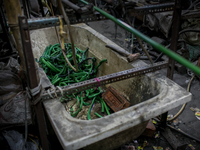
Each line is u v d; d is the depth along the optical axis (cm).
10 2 115
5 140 179
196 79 351
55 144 219
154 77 193
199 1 324
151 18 452
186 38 386
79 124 137
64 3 161
